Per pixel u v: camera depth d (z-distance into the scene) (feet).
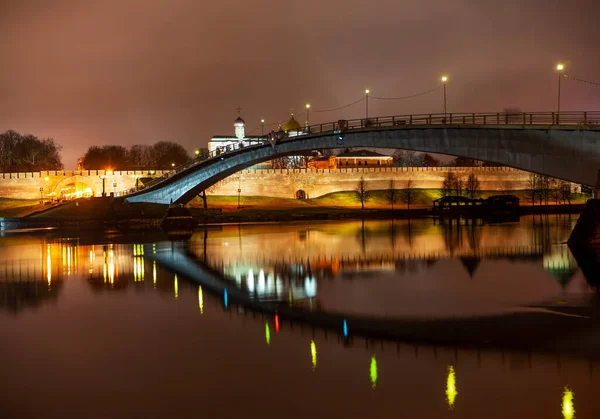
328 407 72.43
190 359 89.86
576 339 95.55
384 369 84.38
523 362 86.02
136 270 176.45
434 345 94.48
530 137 208.64
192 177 428.56
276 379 81.35
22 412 72.59
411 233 289.94
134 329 107.24
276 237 284.20
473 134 229.04
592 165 194.70
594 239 208.54
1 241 290.15
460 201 496.23
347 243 246.06
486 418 69.15
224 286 147.64
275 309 121.08
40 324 111.96
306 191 625.00
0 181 560.61
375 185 640.99
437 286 140.97
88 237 305.53
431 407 72.02
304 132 333.21
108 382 81.30
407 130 258.16
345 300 127.75
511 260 180.24
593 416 69.10
